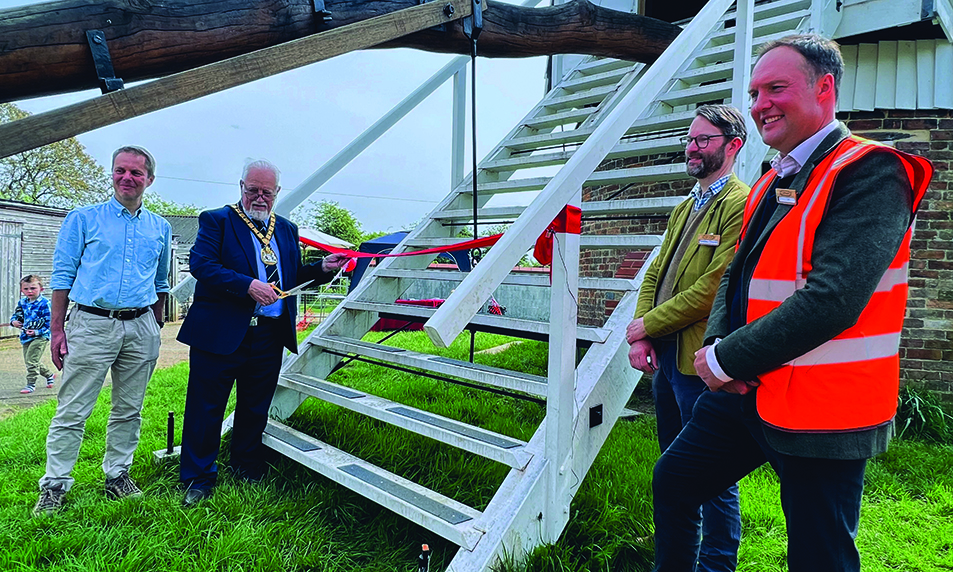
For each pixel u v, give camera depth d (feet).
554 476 7.06
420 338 30.25
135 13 6.14
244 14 6.91
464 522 6.80
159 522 8.13
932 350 14.17
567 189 6.76
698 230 7.02
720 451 5.08
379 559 7.50
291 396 12.12
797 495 4.17
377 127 13.44
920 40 14.58
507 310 37.24
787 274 4.19
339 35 7.03
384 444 10.85
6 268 37.40
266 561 7.14
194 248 9.44
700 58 13.76
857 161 3.91
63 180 99.25
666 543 5.51
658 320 6.75
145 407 14.83
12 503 8.95
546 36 10.67
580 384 7.79
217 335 9.29
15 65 5.49
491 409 14.24
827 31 13.88
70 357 8.84
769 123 4.61
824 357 3.97
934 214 14.28
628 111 7.61
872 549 7.97
